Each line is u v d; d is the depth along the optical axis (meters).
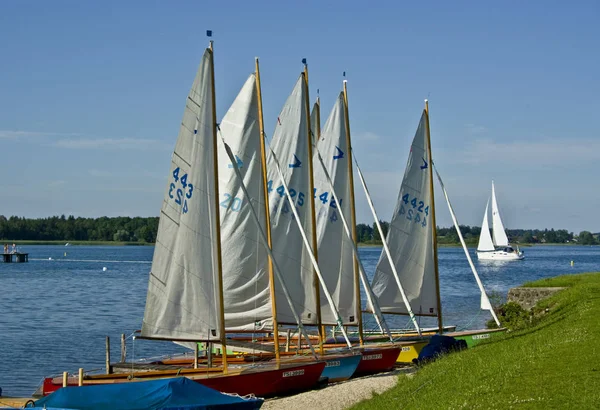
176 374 33.78
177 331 32.94
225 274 39.81
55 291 110.88
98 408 25.94
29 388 43.53
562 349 31.05
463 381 29.25
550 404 22.62
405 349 45.88
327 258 44.00
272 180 41.72
